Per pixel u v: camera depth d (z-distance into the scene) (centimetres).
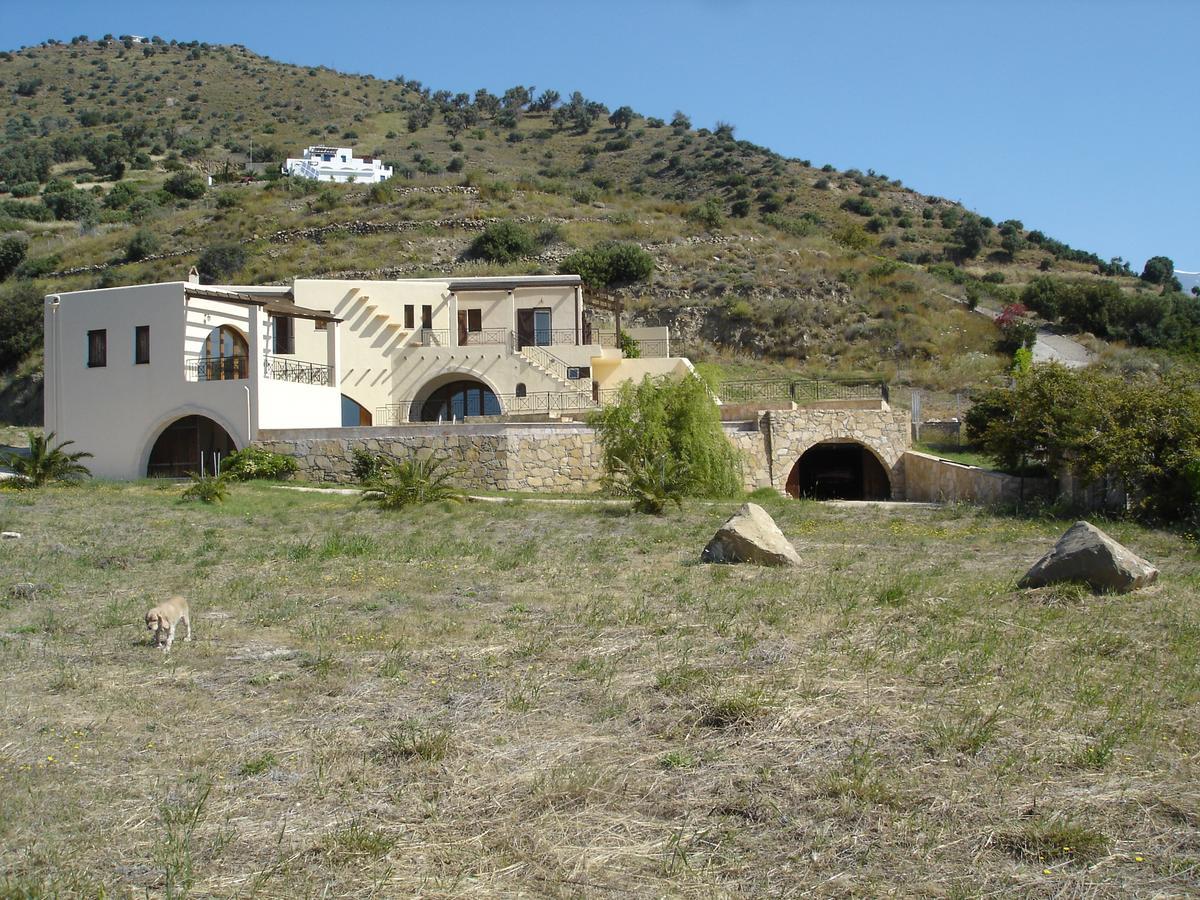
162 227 7544
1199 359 5428
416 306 4025
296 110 14850
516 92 15225
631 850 641
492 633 1212
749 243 6888
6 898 577
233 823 684
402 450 3161
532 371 3888
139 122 13550
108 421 3416
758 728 848
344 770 773
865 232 9044
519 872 618
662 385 3178
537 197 7650
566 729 864
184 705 935
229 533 2108
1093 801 699
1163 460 2389
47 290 6444
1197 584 1465
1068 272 8838
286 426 3366
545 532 2180
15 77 16112
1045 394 2747
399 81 18038
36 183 10212
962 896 580
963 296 6328
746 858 630
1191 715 876
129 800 721
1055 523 2392
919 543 2045
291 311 3528
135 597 1434
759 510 1806
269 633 1228
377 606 1381
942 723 848
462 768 776
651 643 1153
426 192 7688
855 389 4234
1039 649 1094
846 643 1121
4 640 1168
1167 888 591
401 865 626
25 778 752
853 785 722
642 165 12025
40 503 2514
